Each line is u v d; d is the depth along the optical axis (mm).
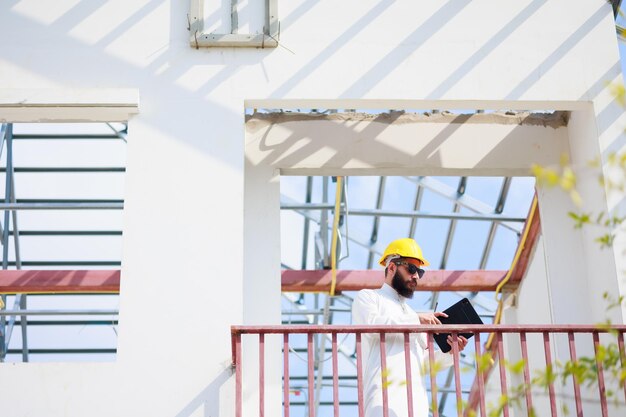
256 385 9477
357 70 9133
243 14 9297
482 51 9281
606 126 9219
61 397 7957
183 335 8211
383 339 7641
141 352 8141
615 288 9094
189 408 7973
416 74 9148
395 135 10484
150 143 8828
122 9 9273
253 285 9852
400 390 8039
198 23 9148
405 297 8664
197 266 8430
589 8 9523
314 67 9125
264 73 9094
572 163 10125
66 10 9234
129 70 9062
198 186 8695
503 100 9148
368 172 10469
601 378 7602
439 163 10438
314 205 13672
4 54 9055
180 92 9008
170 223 8562
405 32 9289
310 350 7602
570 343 7633
